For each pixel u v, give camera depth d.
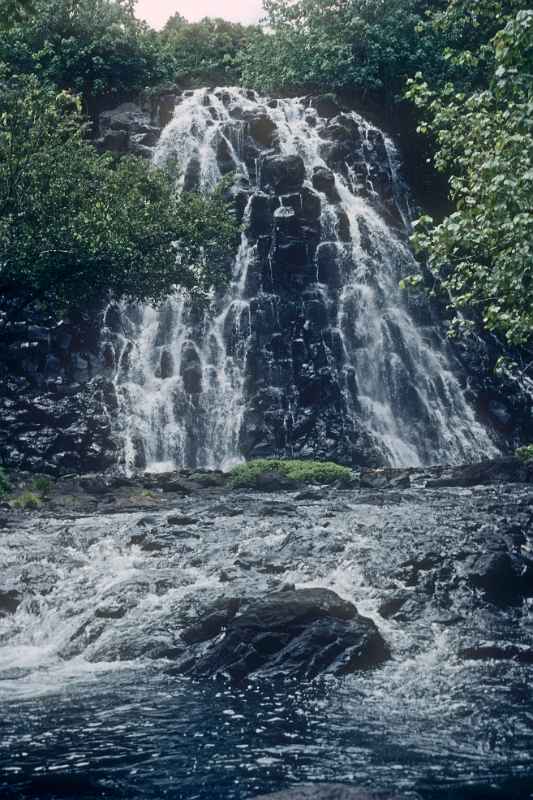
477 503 20.30
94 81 48.31
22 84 36.00
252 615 11.67
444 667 11.21
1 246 28.31
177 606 13.05
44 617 13.56
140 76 50.38
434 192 49.75
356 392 39.72
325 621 11.60
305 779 7.46
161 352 38.94
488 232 18.73
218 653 11.23
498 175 17.23
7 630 13.38
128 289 32.34
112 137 44.41
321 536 16.23
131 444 35.38
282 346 39.38
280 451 36.91
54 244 28.80
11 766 7.82
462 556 14.68
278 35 51.53
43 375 36.31
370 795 6.08
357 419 38.56
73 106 47.69
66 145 30.64
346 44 50.75
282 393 38.22
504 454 40.66
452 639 12.08
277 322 39.94
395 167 47.94
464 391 41.81
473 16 24.12
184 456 37.00
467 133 21.38
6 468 30.08
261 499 22.97
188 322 39.69
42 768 7.76
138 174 33.31
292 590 13.11
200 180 43.88
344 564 14.65
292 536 16.30
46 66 47.97
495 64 34.38
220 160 44.25
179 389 38.09
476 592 13.73
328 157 46.16
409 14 50.59
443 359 42.28
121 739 8.54
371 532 16.52
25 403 35.03
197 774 7.59
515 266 18.03
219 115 46.31
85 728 8.90
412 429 40.25
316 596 12.16
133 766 7.80
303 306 40.50
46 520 20.12
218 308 40.22
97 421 35.12
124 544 16.75
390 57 48.97
